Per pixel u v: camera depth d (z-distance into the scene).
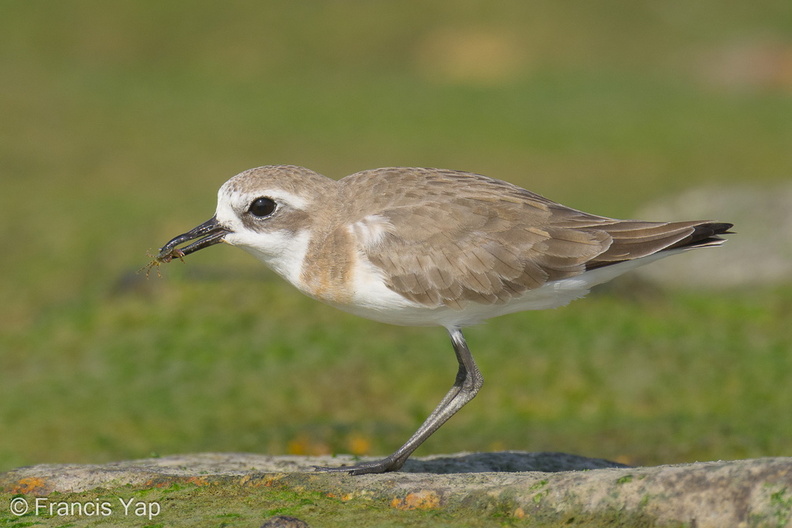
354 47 40.69
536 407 13.59
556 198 25.06
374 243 7.99
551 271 7.97
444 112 34.25
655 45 41.00
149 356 15.39
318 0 43.47
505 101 35.78
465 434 12.70
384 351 15.19
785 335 16.19
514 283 7.98
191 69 38.19
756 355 15.13
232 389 14.26
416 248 7.97
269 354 15.27
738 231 21.16
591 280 8.11
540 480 6.83
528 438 12.34
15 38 38.31
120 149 28.69
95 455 12.27
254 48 39.91
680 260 20.25
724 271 19.72
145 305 17.14
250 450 12.23
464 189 8.19
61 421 13.35
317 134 31.27
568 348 15.22
